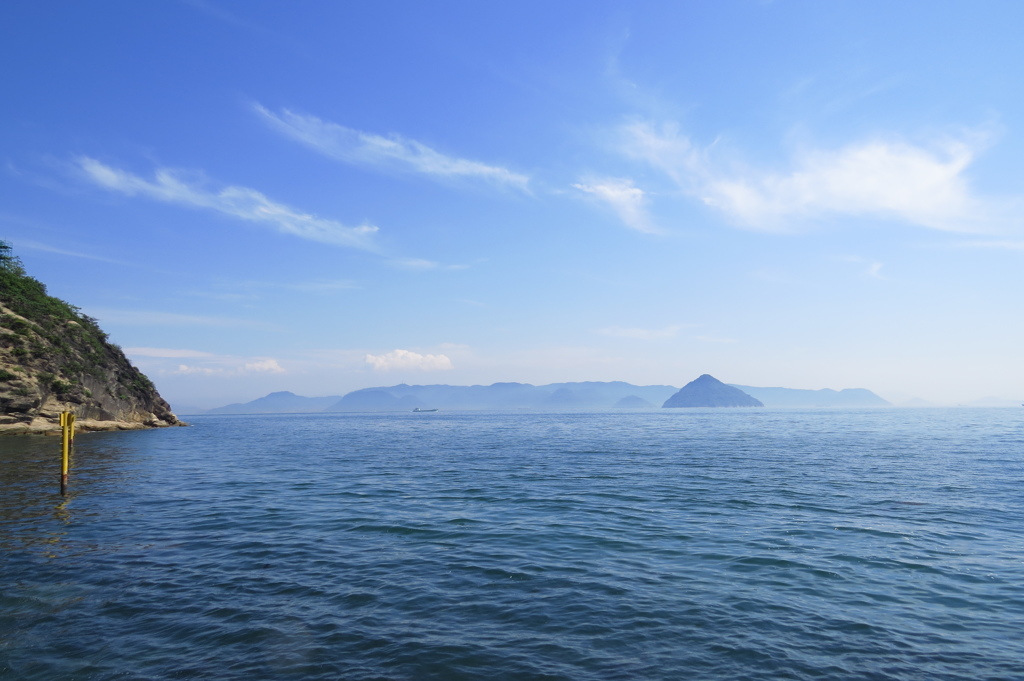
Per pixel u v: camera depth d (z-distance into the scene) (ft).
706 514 71.20
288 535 60.49
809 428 322.55
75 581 44.06
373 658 31.24
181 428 353.51
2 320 230.68
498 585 43.78
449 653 31.91
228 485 98.43
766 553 52.75
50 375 238.07
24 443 186.91
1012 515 69.82
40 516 69.36
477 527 64.44
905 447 176.76
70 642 32.99
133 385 315.37
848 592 42.09
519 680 28.86
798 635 34.53
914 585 43.65
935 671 29.99
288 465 133.39
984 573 46.55
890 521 66.49
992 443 192.13
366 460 146.72
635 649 32.60
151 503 79.92
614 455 155.53
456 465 132.67
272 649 32.27
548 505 78.28
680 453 160.15
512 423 486.79
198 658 31.09
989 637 34.24
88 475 109.70
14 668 29.71
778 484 96.58
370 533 61.52
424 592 42.11
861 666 30.50
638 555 52.34
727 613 38.06
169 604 39.34
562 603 39.91
